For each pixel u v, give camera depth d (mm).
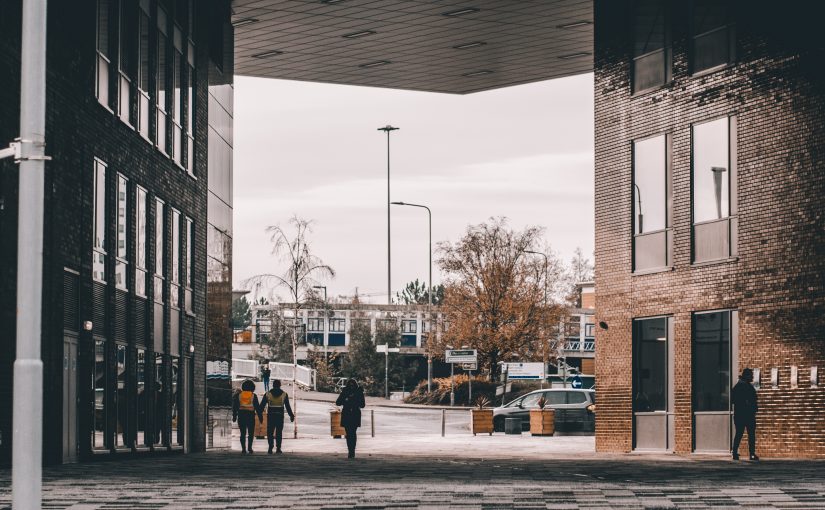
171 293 30828
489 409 47750
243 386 32062
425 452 33312
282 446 38375
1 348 20266
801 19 26688
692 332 29625
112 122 26031
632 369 31484
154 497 15430
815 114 26328
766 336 27344
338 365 95750
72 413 23938
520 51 41438
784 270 26953
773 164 27344
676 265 30062
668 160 30453
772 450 27094
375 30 38844
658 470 21719
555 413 49250
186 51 32469
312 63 43062
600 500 14844
